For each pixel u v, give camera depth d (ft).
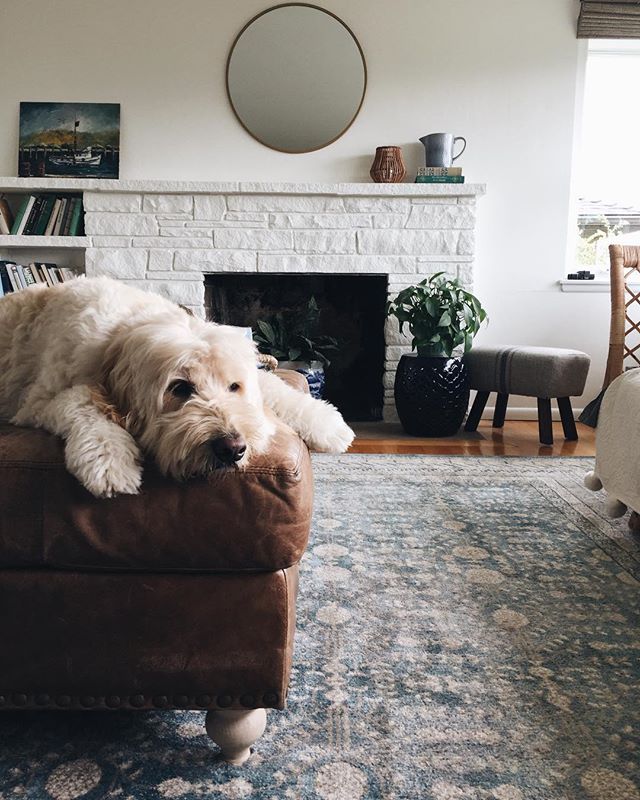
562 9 13.91
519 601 5.92
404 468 10.28
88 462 3.35
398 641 5.23
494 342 14.62
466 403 13.04
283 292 14.82
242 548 3.56
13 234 13.52
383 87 14.05
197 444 3.41
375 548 7.06
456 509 8.34
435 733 4.14
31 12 13.71
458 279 13.75
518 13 13.92
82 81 13.88
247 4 13.83
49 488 3.49
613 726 4.23
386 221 13.65
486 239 14.39
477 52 14.01
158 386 3.57
